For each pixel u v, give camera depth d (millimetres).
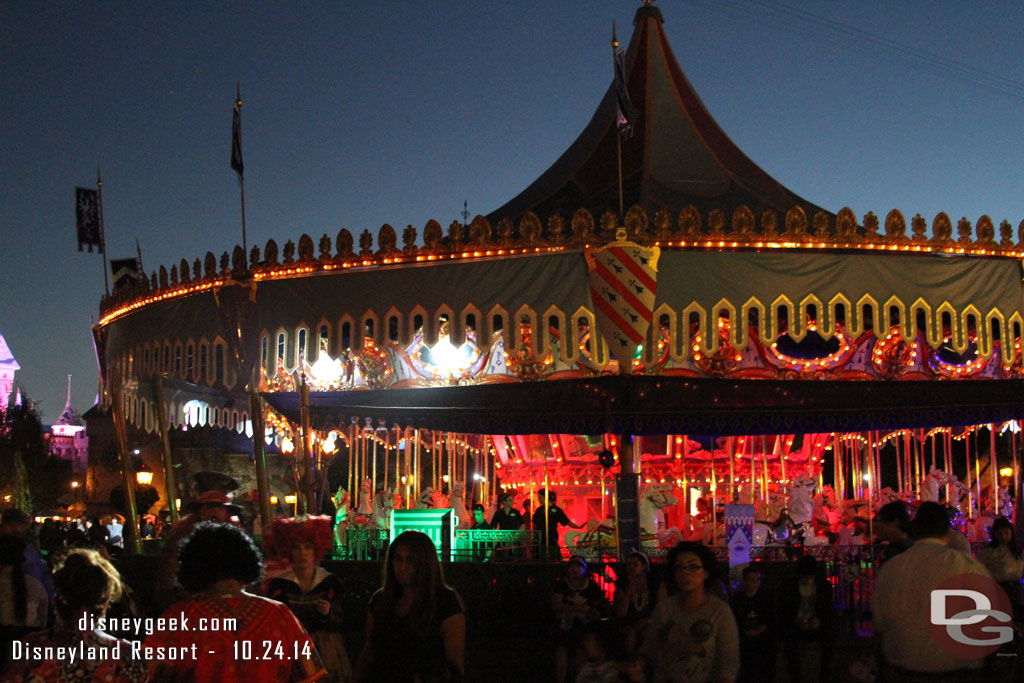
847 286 16016
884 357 17688
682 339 15625
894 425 16625
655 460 19359
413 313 16406
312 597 6996
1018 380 16750
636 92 20453
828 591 9281
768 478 19938
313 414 17453
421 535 6484
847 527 17453
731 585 12742
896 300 16141
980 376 19125
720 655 6441
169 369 18594
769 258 15953
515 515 18391
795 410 16203
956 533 10305
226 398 19469
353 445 21438
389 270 16641
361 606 14297
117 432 16688
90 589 5469
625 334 15258
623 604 10852
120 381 18469
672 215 17906
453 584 14227
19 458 54031
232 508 9242
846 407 16438
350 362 18141
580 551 16875
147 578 14875
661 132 19828
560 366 17656
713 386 15977
